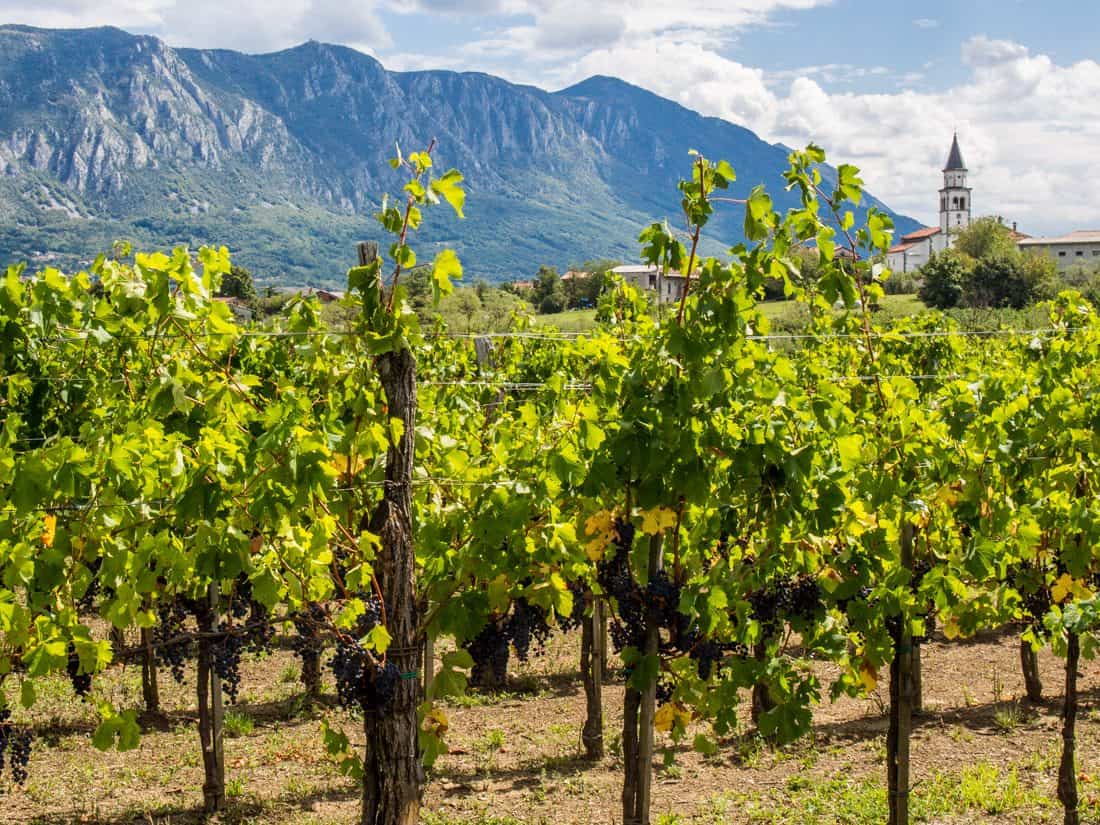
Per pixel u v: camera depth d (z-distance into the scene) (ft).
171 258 15.21
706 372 15.48
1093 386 21.59
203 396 15.70
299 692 34.71
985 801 24.23
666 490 16.33
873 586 18.33
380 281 15.15
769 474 16.47
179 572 15.40
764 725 17.49
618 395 16.71
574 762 27.66
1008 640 41.83
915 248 445.37
